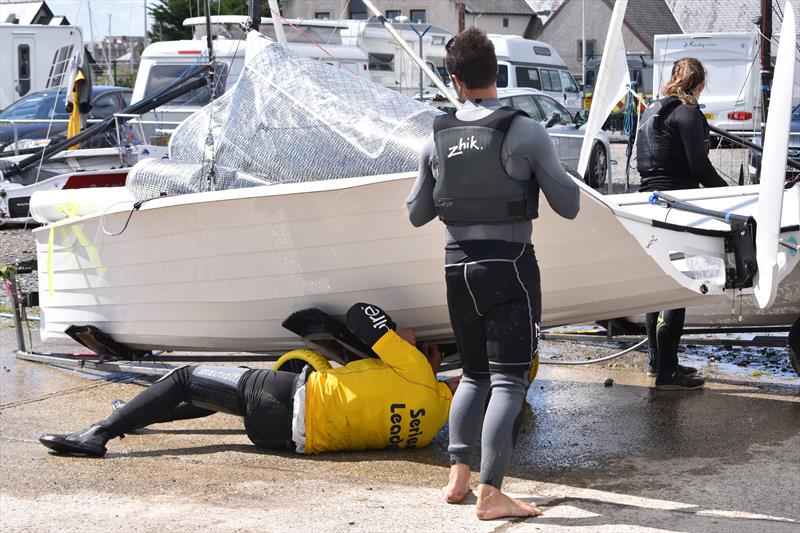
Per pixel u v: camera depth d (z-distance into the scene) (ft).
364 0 19.99
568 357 23.57
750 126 62.13
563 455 16.29
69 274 21.07
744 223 16.44
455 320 13.32
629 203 20.67
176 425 18.74
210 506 13.87
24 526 13.28
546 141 12.62
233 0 112.37
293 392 16.20
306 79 18.85
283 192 16.42
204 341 19.52
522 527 12.55
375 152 17.40
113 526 13.14
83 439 16.56
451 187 12.86
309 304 17.43
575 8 201.77
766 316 21.16
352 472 15.40
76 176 42.80
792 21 15.42
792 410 18.44
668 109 20.31
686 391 20.07
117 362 22.75
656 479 14.80
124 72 192.95
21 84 72.64
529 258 12.98
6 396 20.99
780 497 13.78
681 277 16.06
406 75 65.16
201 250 18.04
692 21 171.63
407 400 15.85
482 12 201.16
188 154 19.65
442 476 15.14
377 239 16.39
